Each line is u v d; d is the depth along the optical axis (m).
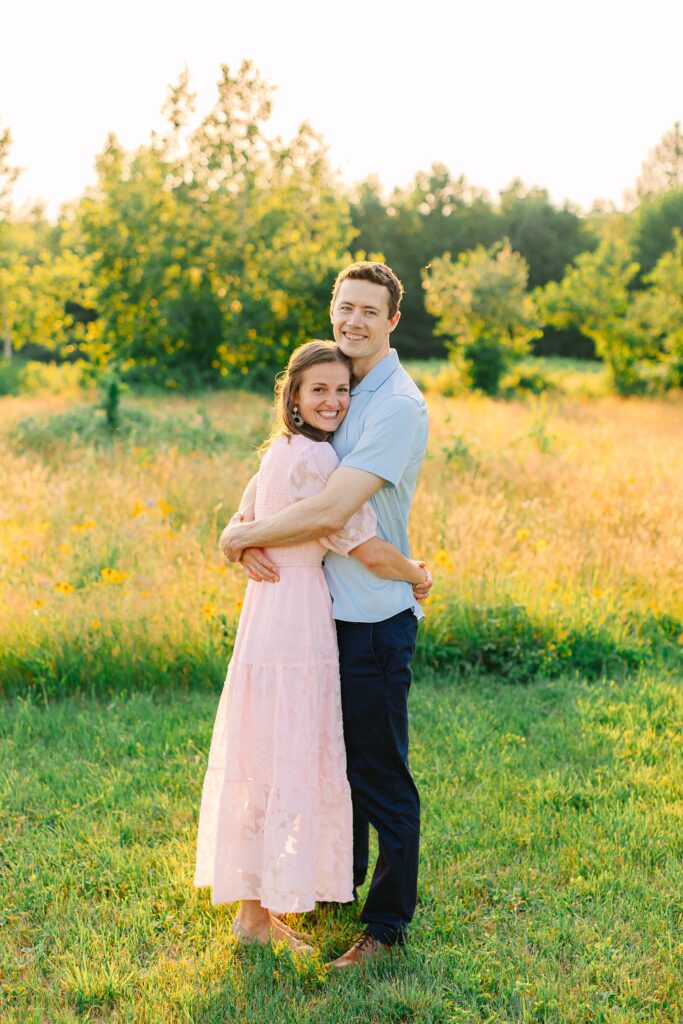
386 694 2.75
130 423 12.67
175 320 23.12
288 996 2.61
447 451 11.16
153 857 3.31
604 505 8.45
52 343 31.38
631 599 6.32
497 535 7.06
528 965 2.76
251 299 23.52
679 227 49.97
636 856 3.39
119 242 23.44
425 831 3.53
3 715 4.58
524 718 4.68
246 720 2.77
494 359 24.97
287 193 24.56
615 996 2.63
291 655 2.70
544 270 57.94
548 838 3.50
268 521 2.68
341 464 2.68
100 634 5.12
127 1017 2.53
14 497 8.00
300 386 2.74
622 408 21.34
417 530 7.05
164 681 5.04
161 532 6.73
